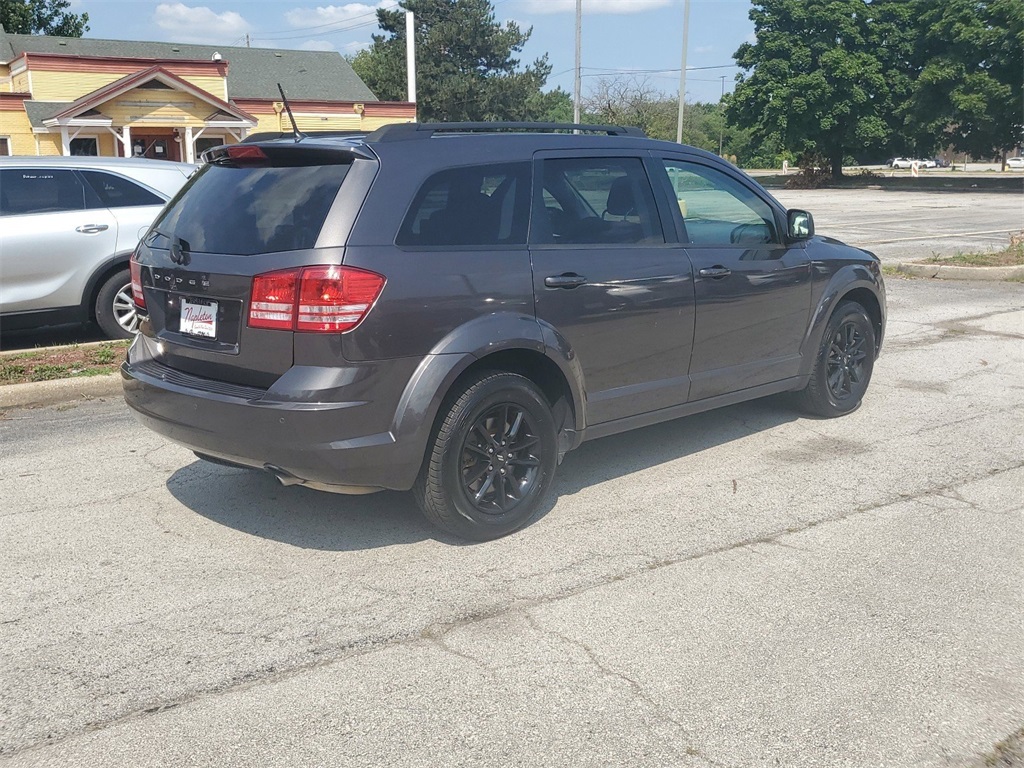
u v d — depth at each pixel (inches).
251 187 169.3
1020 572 163.2
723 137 3373.5
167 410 169.2
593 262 185.0
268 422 154.2
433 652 136.7
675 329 201.3
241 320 158.9
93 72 1267.2
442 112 2156.7
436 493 167.0
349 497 199.0
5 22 1903.3
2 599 153.4
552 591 155.9
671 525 184.2
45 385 273.4
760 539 177.3
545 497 188.5
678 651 136.9
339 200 157.0
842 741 116.3
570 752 113.8
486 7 2154.3
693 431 246.5
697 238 209.6
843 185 1979.6
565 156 188.4
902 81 1913.1
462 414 165.5
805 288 233.9
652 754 113.4
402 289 157.0
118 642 139.6
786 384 236.8
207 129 1326.3
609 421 194.2
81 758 112.7
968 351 340.8
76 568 165.0
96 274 324.8
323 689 127.2
